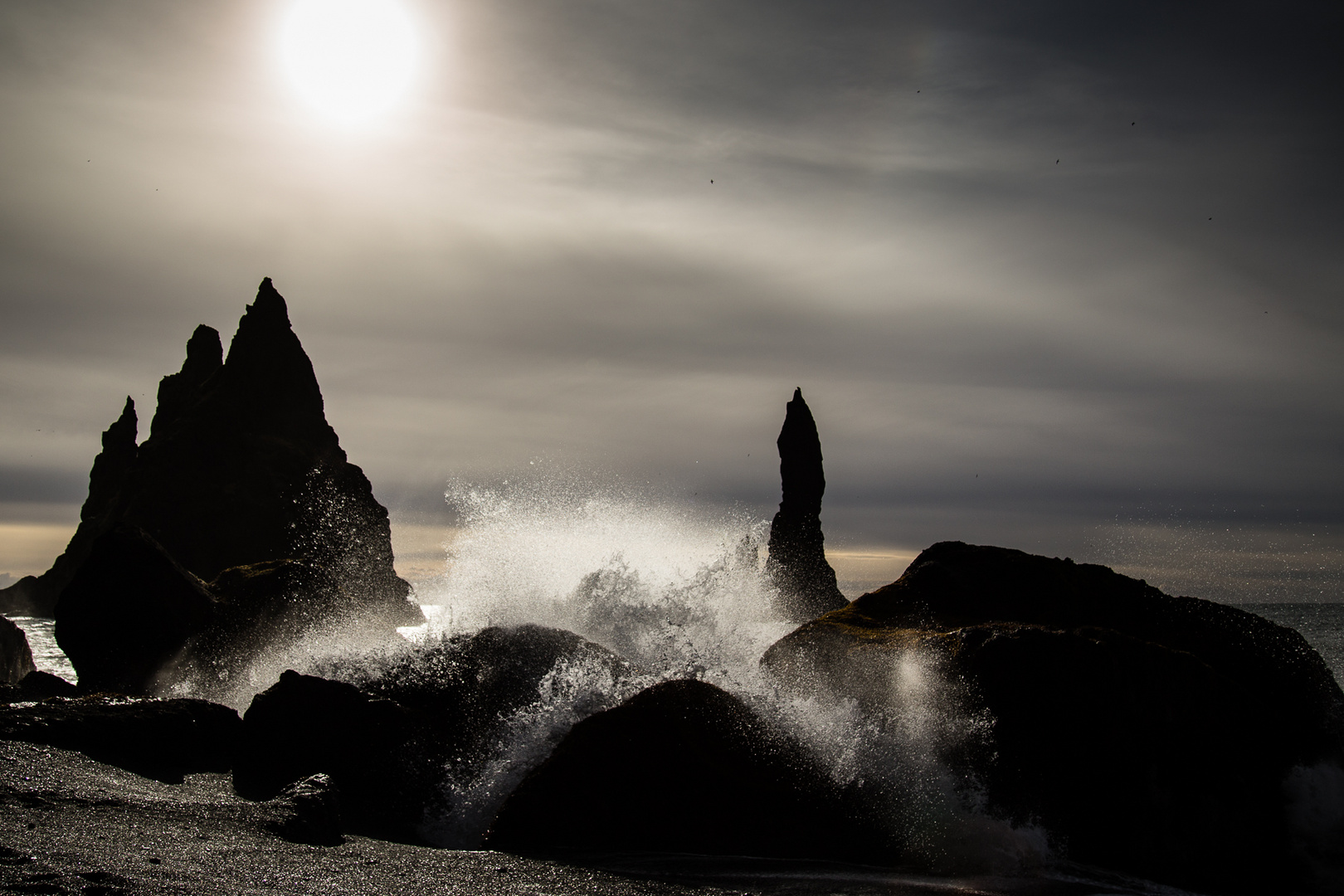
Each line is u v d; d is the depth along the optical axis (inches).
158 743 370.6
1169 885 348.5
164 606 709.3
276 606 778.2
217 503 3730.3
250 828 271.3
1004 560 522.3
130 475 3932.1
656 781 339.6
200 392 4222.4
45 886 192.1
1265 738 419.5
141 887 200.2
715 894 263.1
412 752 399.2
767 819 331.9
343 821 360.2
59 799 273.7
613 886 264.4
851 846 328.2
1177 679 406.3
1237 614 497.7
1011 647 395.5
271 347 4153.5
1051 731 382.0
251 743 398.3
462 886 246.2
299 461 3941.9
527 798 332.8
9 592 4704.7
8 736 335.6
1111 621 491.8
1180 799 380.5
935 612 498.6
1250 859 379.6
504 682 447.5
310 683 412.2
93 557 711.1
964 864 323.9
